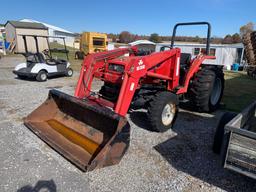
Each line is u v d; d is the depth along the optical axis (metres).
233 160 2.04
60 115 3.49
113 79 3.48
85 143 2.82
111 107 3.22
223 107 5.32
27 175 2.45
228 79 10.86
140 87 3.56
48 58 9.05
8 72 9.70
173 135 3.61
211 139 3.52
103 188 2.30
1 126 3.70
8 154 2.84
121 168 2.64
